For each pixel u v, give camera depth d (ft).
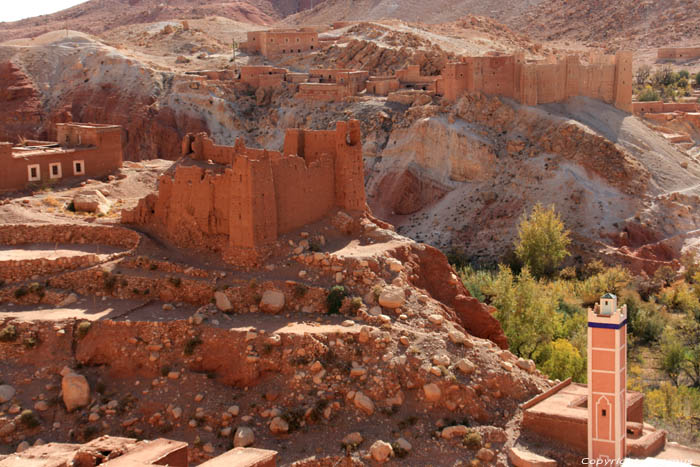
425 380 101.76
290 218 126.31
